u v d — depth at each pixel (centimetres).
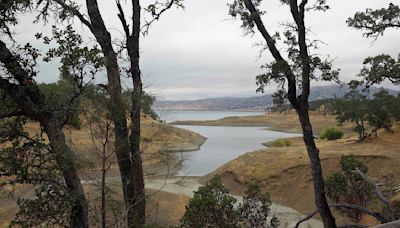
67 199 770
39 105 814
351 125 8744
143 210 924
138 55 968
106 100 784
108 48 936
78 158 800
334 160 3050
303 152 3478
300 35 1122
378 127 4375
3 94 866
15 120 833
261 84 1120
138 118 897
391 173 2659
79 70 728
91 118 771
